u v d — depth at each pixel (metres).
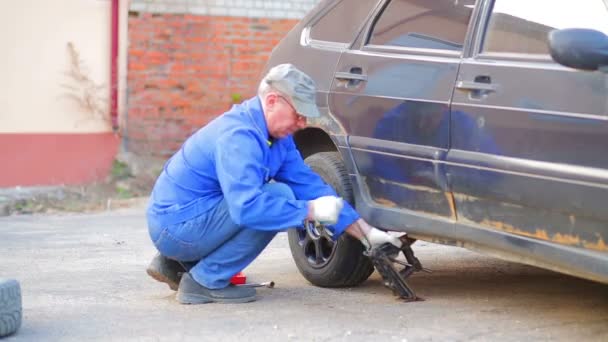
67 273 7.80
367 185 6.71
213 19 13.94
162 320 6.02
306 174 6.42
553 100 5.33
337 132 6.88
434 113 6.07
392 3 6.83
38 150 13.05
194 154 6.14
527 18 5.74
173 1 13.70
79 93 13.21
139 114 13.62
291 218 5.80
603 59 4.93
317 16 7.51
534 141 5.42
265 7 14.23
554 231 5.37
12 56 12.84
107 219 11.39
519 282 7.24
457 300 6.58
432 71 6.17
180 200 6.18
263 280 7.39
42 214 11.92
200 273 6.42
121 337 5.62
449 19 6.29
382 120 6.48
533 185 5.41
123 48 13.46
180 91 13.85
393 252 6.35
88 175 13.31
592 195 5.07
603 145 5.04
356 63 6.83
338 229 6.18
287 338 5.59
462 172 5.85
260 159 5.96
